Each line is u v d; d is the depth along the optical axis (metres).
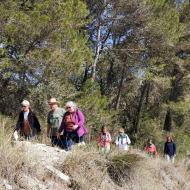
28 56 20.06
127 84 35.19
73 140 11.52
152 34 29.67
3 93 20.86
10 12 19.77
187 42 33.75
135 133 35.41
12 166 7.16
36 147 9.37
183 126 37.69
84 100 23.47
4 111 20.69
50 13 20.66
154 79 32.72
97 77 34.09
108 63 33.06
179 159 21.41
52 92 21.20
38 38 20.41
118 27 29.34
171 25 30.59
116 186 9.66
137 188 10.01
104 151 10.37
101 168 9.66
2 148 7.29
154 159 14.76
